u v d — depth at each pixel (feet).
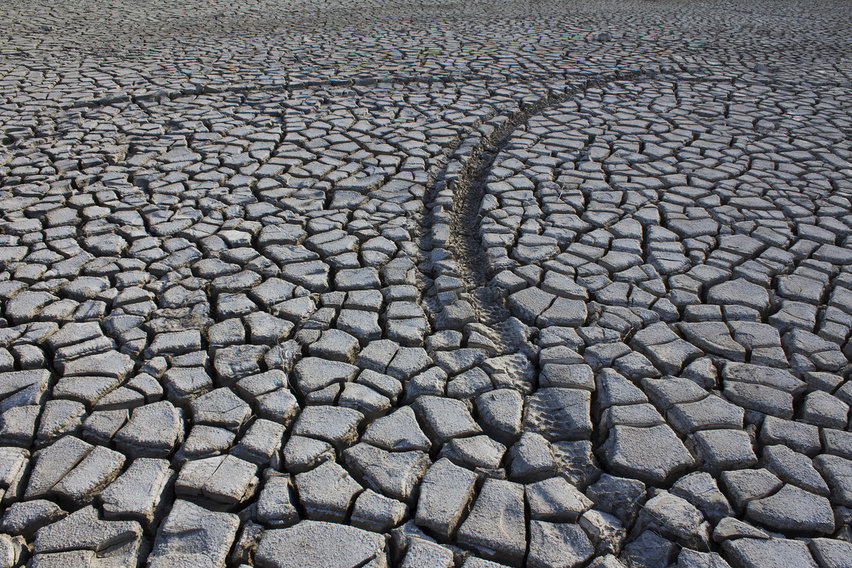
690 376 7.33
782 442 6.48
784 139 14.40
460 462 6.25
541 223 10.62
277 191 11.50
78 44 20.98
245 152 13.10
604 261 9.53
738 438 6.50
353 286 8.89
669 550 5.46
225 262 9.33
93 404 6.73
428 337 7.97
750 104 16.78
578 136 14.43
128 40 21.80
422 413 6.81
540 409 6.88
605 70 19.52
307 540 5.44
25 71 17.74
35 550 5.30
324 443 6.37
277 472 6.08
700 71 19.75
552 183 12.09
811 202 11.49
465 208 11.59
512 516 5.71
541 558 5.36
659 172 12.64
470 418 6.75
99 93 16.11
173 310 8.23
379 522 5.64
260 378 7.17
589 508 5.84
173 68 18.53
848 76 19.45
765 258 9.71
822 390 7.19
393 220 10.73
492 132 14.74
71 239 9.77
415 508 5.82
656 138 14.35
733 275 9.27
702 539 5.55
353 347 7.73
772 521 5.70
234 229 10.22
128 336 7.71
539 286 8.95
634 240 10.14
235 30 23.88
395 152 13.37
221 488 5.83
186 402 6.84
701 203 11.40
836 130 14.98
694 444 6.46
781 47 23.31
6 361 7.18
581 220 10.77
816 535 5.64
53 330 7.77
